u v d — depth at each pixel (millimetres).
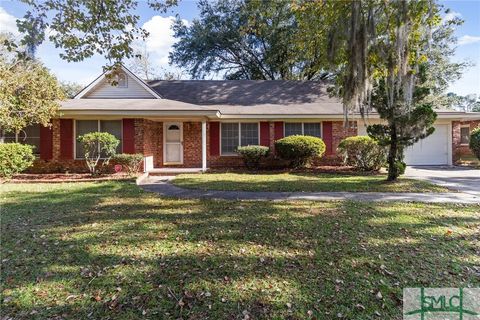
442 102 20578
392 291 2926
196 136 14562
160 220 5234
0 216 5520
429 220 5160
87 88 13984
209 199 7105
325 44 7680
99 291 2896
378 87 8398
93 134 10883
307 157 13195
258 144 14297
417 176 10836
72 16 5695
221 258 3607
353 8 6691
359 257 3631
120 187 8891
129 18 6172
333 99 15750
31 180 10203
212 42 22719
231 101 15453
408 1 6230
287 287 2971
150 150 13539
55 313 2562
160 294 2846
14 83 9781
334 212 5742
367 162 12508
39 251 3838
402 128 8516
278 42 20594
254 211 5855
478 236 4363
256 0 10125
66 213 5742
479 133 13797
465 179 10047
